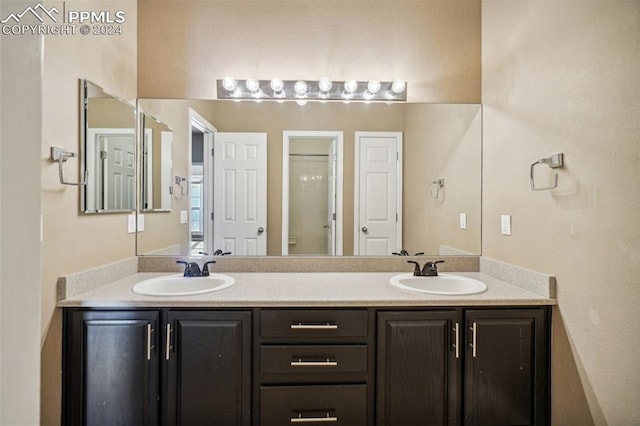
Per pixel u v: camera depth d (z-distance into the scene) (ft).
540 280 5.10
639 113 3.70
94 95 5.38
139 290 5.25
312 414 4.90
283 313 4.92
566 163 4.64
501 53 6.19
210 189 7.02
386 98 7.01
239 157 7.06
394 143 7.13
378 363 4.96
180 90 6.90
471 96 7.02
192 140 6.97
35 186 1.38
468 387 4.99
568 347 4.74
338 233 7.11
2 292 1.26
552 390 4.99
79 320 4.80
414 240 7.11
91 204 5.31
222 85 6.89
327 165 7.13
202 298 4.94
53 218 4.59
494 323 5.00
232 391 4.87
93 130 5.35
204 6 6.90
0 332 1.25
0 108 1.23
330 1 6.98
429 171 7.11
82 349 4.79
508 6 5.97
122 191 6.19
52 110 4.51
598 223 4.18
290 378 4.93
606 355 4.14
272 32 6.95
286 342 4.93
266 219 7.08
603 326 4.17
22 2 1.31
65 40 4.74
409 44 7.02
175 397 4.83
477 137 6.98
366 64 7.01
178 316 4.85
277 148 7.07
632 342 3.84
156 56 6.86
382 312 4.98
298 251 7.09
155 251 6.86
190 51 6.89
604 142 4.09
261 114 7.04
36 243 1.38
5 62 1.24
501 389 5.02
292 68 6.98
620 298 3.94
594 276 4.26
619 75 3.89
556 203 4.85
